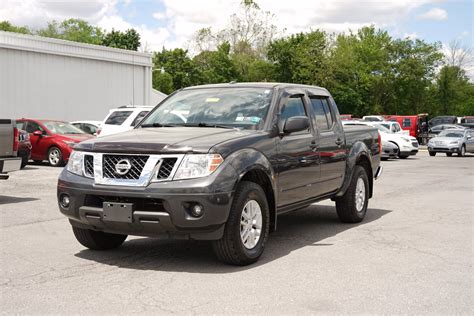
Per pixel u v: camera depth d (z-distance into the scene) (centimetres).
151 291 485
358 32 8600
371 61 7850
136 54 3198
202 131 602
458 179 1573
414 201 1102
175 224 524
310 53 6712
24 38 2520
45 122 1883
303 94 730
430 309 444
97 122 2162
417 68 7825
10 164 990
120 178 545
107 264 580
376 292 487
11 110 2495
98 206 558
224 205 531
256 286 502
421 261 600
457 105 9869
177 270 557
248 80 7331
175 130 614
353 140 839
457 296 478
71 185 569
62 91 2750
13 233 741
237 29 7200
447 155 3095
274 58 6956
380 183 1455
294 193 671
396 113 8181
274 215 621
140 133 600
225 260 566
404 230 787
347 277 534
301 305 450
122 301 457
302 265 580
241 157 559
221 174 533
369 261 599
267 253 638
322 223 848
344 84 7288
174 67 7550
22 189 1226
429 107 8988
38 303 450
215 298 466
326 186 755
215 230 536
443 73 9294
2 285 500
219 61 7325
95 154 562
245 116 642
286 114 673
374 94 7781
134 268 565
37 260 595
